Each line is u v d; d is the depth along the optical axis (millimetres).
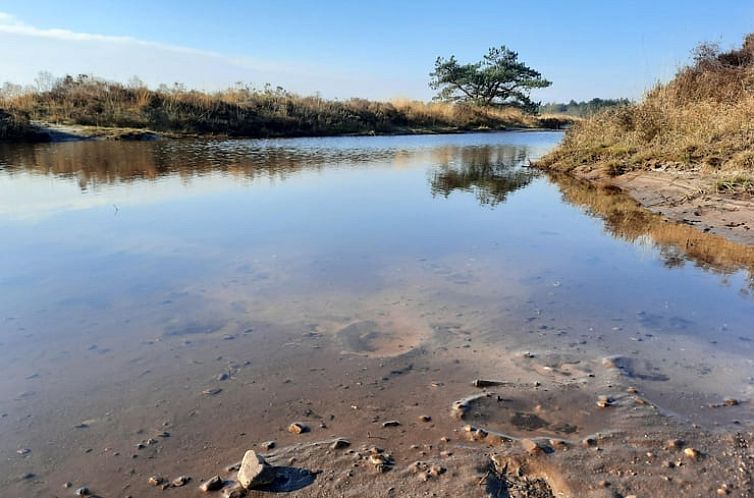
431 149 17375
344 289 3783
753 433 2066
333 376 2551
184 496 1751
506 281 3984
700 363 2689
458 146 19047
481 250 4848
